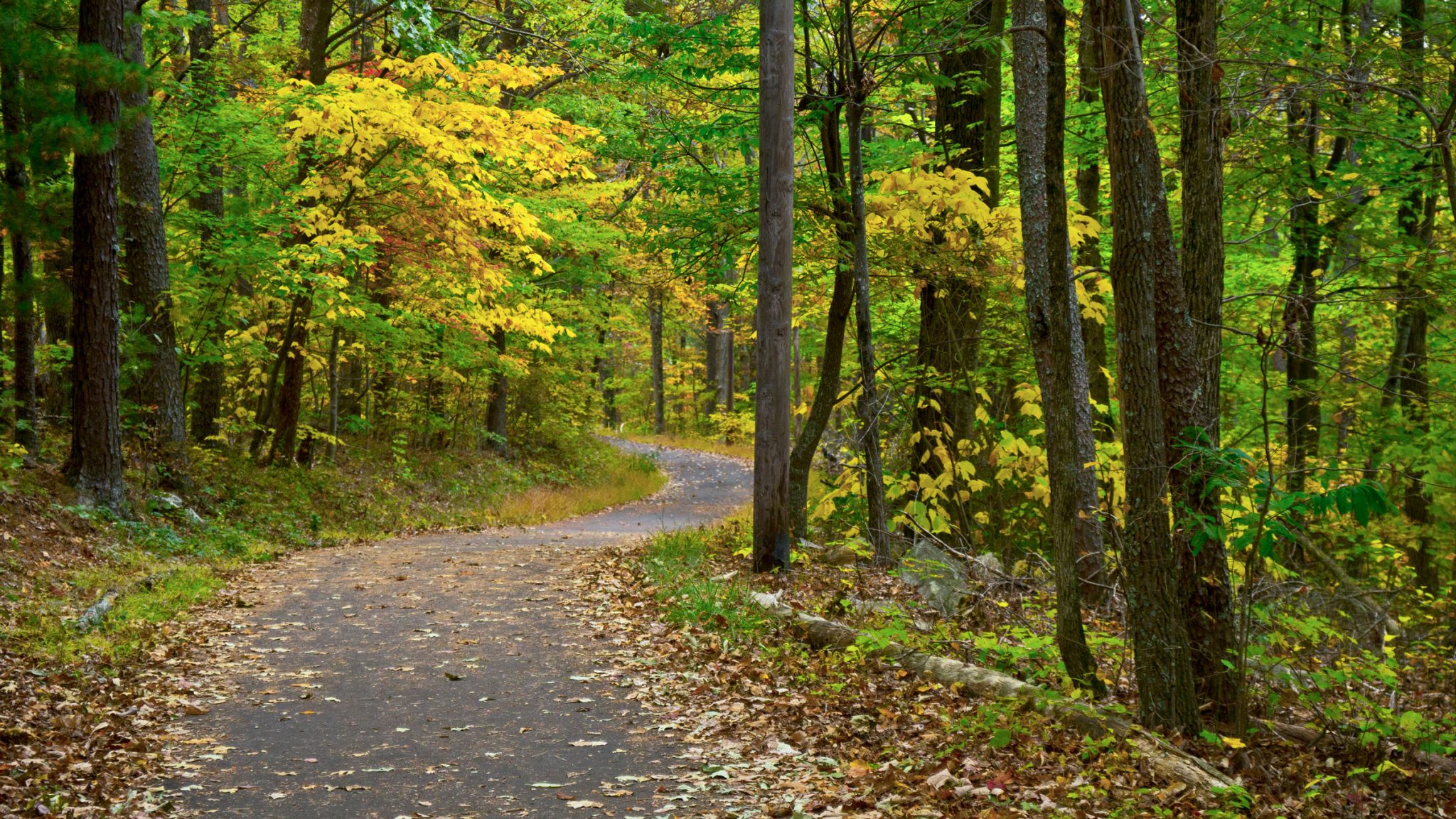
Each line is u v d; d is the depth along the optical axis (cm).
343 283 1471
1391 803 514
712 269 1214
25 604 793
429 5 1555
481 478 2278
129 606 853
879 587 955
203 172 1450
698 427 4656
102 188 1138
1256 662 627
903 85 1184
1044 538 1264
